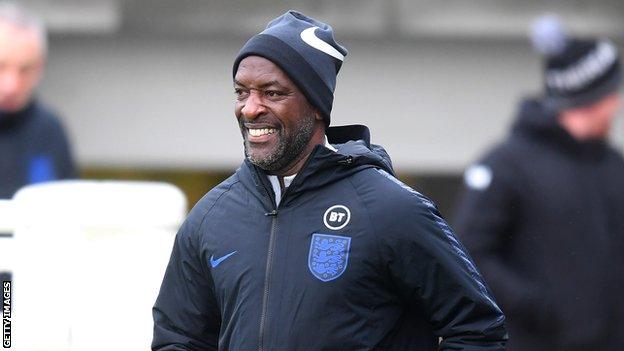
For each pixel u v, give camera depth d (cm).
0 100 2191
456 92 3228
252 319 1262
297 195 1284
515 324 2103
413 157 3250
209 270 1318
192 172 3366
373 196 1267
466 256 1297
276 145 1283
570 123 2134
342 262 1249
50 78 3231
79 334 1669
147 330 1692
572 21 3131
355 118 3234
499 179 2116
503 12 3141
